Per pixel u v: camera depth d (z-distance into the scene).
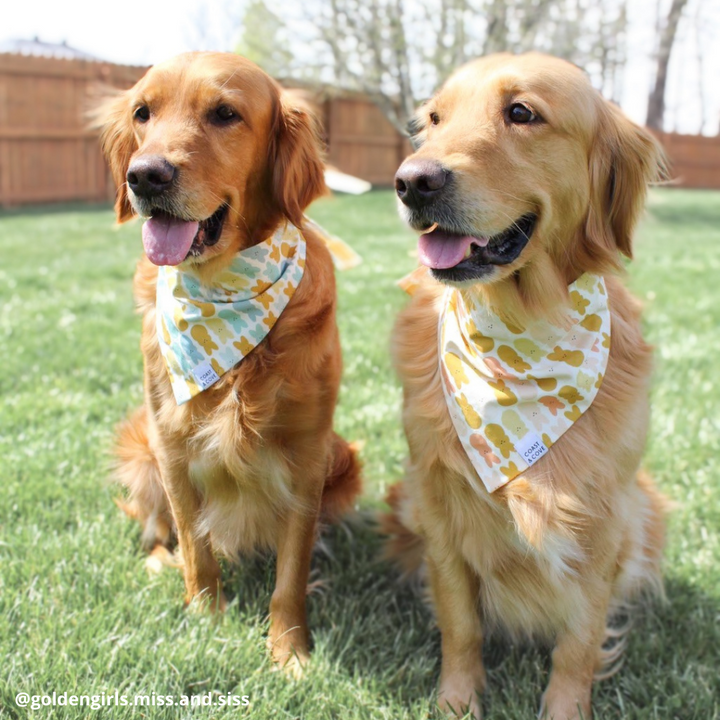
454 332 0.95
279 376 1.02
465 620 0.98
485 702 0.96
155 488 1.18
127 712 0.85
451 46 6.01
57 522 1.19
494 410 0.92
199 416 1.03
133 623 0.99
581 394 0.91
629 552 0.99
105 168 6.33
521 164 0.87
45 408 1.56
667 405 1.62
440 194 0.84
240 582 1.15
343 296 2.53
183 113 0.98
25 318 2.19
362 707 0.90
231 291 1.02
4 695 0.86
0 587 1.03
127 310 2.37
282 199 1.05
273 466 1.05
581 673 0.94
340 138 7.44
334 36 6.11
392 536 1.19
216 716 0.86
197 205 0.95
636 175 0.94
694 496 1.29
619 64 7.37
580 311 0.92
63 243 3.86
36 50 11.17
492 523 0.94
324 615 1.08
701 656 0.99
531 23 5.80
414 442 0.98
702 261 3.54
